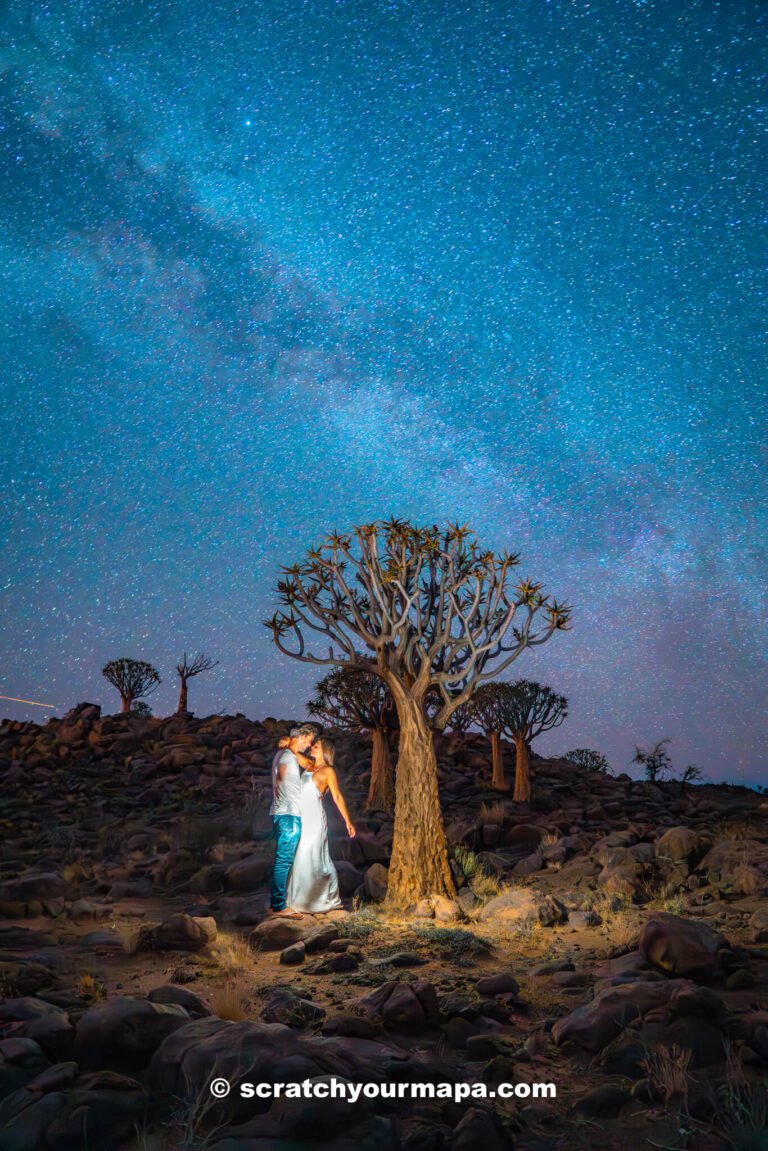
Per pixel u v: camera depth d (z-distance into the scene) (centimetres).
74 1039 442
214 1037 412
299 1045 404
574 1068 452
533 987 589
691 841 1035
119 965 654
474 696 1767
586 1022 474
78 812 1498
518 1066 452
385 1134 354
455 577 939
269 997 571
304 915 809
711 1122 387
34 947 712
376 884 915
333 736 2148
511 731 1723
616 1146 372
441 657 954
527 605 918
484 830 1248
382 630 926
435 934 709
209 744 2153
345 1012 523
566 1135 382
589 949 688
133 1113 376
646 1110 401
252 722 2406
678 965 559
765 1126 369
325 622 938
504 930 756
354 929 740
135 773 1902
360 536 943
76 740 2298
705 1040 446
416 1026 497
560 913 794
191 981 611
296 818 835
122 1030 435
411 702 916
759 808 1623
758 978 573
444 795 1709
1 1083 395
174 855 1047
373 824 1352
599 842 1149
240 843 1214
